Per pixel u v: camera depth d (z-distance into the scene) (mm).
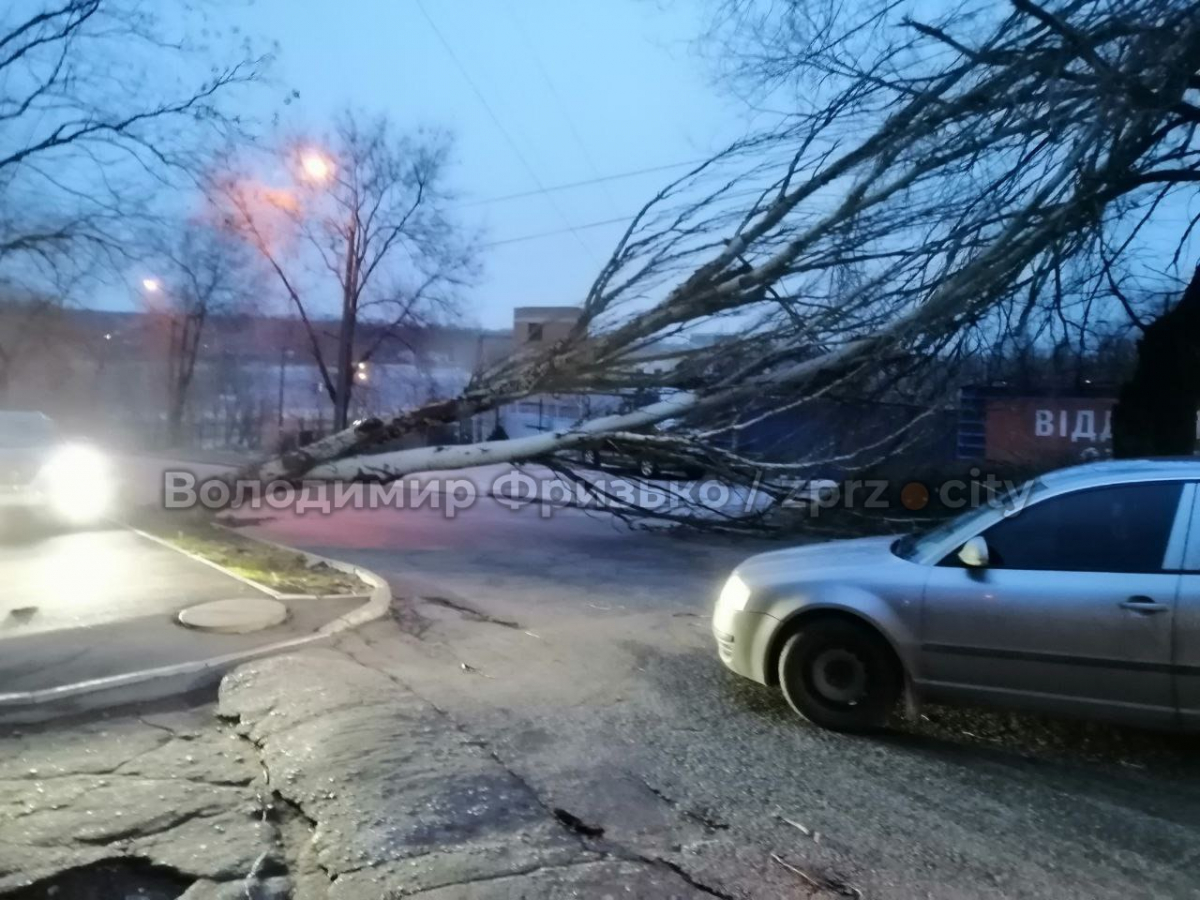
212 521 13672
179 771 4949
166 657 6609
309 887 3869
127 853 4102
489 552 12758
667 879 3844
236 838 4234
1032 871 3986
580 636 7980
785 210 10766
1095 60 9328
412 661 7051
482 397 11867
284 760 4914
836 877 3908
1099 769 5148
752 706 6117
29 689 5879
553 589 10102
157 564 10180
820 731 5656
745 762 5156
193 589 8844
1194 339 11977
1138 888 3857
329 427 36750
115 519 13555
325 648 7199
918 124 10109
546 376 11438
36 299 22703
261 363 44719
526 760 5086
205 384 43562
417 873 3791
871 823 4426
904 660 5469
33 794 4629
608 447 11633
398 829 4133
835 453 11812
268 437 38156
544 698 6211
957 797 4746
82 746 5277
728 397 10938
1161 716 4988
